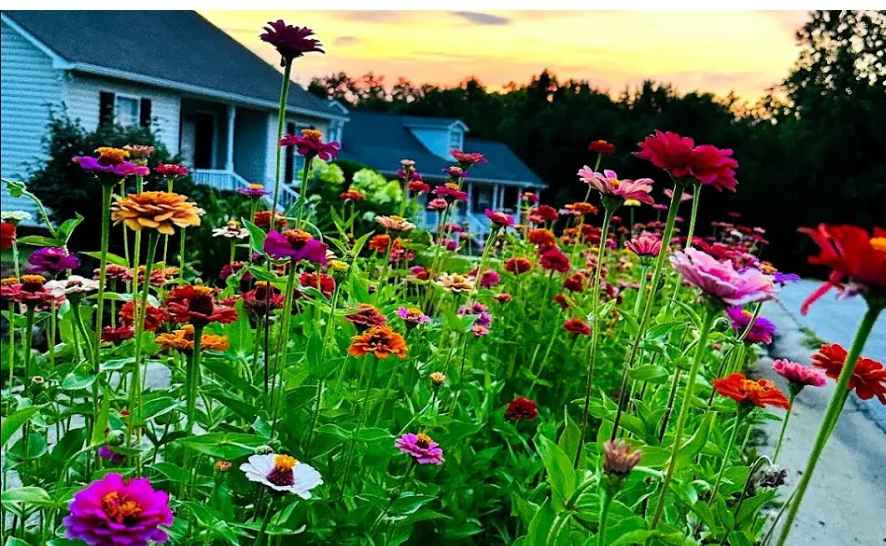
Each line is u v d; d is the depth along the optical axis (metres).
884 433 3.64
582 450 2.09
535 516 1.67
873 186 21.19
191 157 17.88
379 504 2.02
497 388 3.06
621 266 5.91
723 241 7.40
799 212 21.50
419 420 2.38
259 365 2.50
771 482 1.99
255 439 1.72
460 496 2.58
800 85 24.98
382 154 25.19
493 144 31.00
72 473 2.10
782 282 3.14
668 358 2.35
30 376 2.16
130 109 15.26
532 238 4.08
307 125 20.73
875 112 22.06
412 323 2.62
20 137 14.11
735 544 1.86
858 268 1.14
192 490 1.98
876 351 4.73
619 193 2.11
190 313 1.79
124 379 2.26
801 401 4.17
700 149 1.72
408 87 57.28
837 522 2.75
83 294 2.01
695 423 2.52
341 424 2.21
